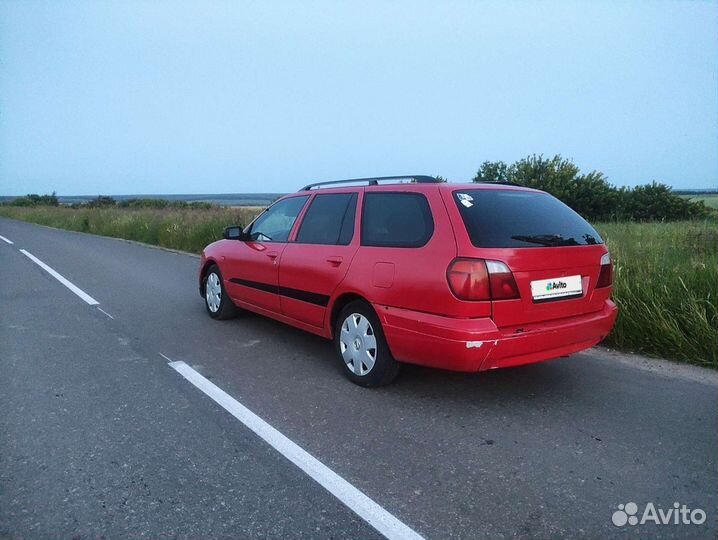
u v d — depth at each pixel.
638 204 21.20
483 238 3.80
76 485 3.06
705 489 3.04
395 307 4.12
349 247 4.64
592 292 4.25
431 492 3.00
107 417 3.98
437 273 3.81
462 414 4.05
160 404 4.23
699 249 7.93
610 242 8.52
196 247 15.99
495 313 3.72
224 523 2.73
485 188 4.28
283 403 4.26
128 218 23.47
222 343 5.98
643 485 3.08
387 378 4.45
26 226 33.50
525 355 3.87
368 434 3.72
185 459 3.36
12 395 4.41
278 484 3.08
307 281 5.05
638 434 3.71
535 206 4.30
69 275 11.18
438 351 3.81
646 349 5.59
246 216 17.28
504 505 2.88
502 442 3.60
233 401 4.30
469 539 2.61
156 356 5.49
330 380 4.79
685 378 4.84
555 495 2.98
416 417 4.00
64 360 5.35
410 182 4.60
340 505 2.88
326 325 4.91
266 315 6.01
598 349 5.72
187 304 8.12
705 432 3.74
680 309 5.59
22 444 3.55
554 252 3.98
